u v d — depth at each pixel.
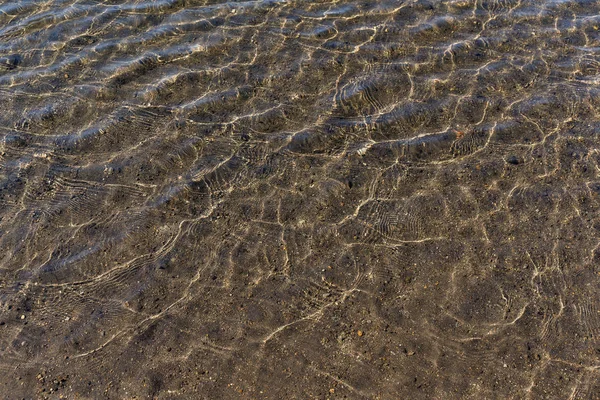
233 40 6.80
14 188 5.15
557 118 5.37
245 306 4.13
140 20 7.23
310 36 6.77
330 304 4.10
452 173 4.95
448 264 4.28
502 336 3.80
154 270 4.41
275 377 3.72
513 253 4.28
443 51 6.37
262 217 4.76
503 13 6.93
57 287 4.36
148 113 5.84
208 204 4.90
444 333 3.86
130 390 3.71
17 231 4.77
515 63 6.11
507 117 5.44
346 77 6.12
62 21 7.27
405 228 4.57
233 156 5.31
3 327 4.12
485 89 5.80
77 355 3.92
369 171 5.06
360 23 6.94
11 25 7.27
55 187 5.14
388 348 3.81
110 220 4.82
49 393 3.73
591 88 5.65
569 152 5.00
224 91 6.06
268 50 6.59
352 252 4.43
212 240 4.61
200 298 4.21
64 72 6.45
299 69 6.28
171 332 4.01
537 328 3.81
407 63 6.23
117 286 4.34
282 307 4.11
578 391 3.48
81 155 5.45
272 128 5.58
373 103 5.77
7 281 4.42
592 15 6.76
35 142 5.61
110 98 6.07
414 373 3.66
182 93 6.07
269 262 4.41
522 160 4.98
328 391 3.62
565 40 6.38
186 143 5.47
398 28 6.79
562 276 4.09
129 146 5.50
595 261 4.15
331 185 4.96
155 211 4.86
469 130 5.34
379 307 4.05
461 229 4.50
